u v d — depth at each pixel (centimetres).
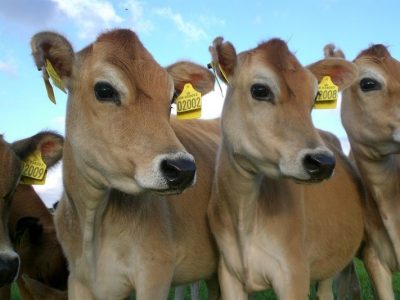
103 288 100
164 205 104
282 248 105
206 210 115
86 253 99
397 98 119
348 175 129
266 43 104
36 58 90
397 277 222
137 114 86
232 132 103
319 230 115
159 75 90
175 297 164
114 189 98
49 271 134
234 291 109
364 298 187
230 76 104
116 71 88
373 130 121
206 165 121
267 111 99
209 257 115
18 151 106
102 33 93
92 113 89
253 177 103
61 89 93
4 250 95
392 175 123
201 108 103
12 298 186
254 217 105
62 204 106
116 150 86
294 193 109
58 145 108
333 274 124
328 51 129
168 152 82
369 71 121
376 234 126
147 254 98
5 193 101
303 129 95
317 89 104
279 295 104
